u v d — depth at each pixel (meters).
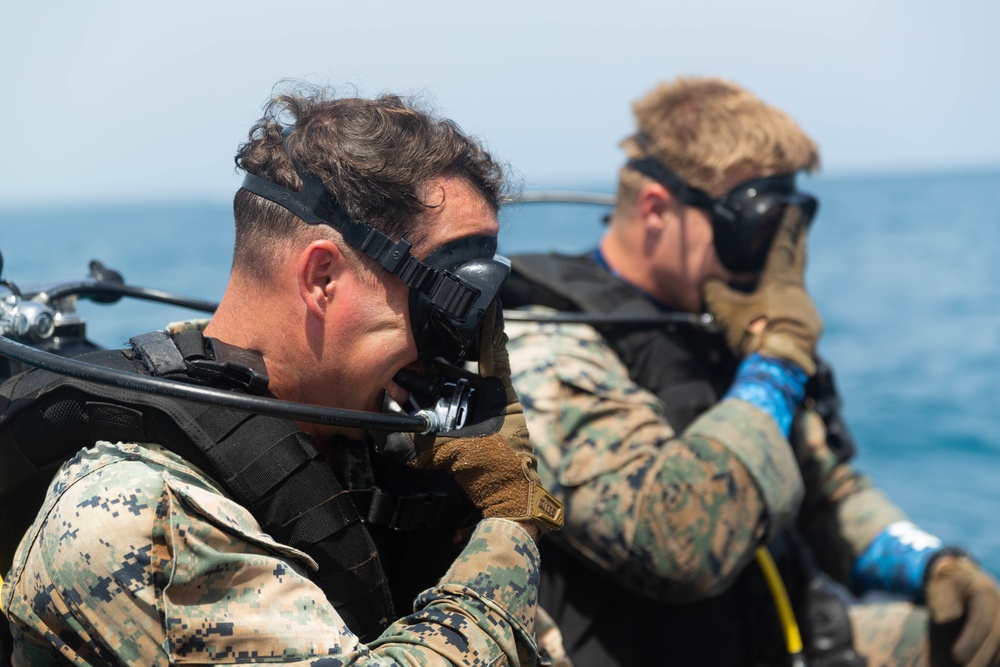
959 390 10.41
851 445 2.63
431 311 1.30
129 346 1.35
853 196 75.19
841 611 2.52
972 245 30.80
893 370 11.65
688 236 2.32
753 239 2.27
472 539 1.33
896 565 2.50
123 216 84.50
